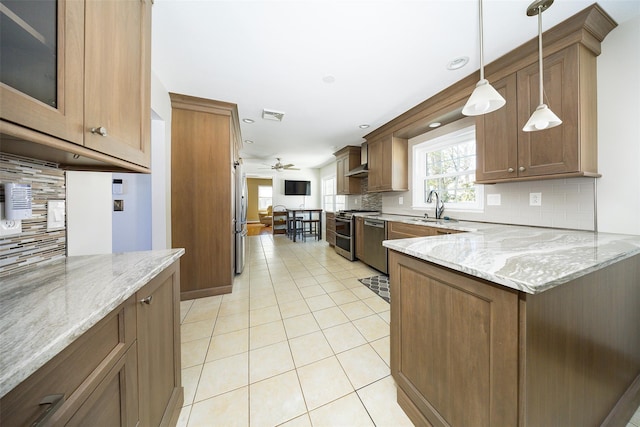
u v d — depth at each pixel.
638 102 1.42
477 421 0.80
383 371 1.43
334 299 2.49
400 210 3.77
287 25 1.47
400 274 1.17
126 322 0.69
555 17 1.42
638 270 1.19
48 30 0.59
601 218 1.58
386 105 2.73
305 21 1.44
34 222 0.89
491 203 2.38
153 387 0.87
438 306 0.96
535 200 1.98
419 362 1.06
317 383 1.34
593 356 0.92
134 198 2.19
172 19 1.40
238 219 3.32
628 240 1.25
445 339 0.93
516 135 1.78
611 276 1.01
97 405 0.57
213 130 2.56
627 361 1.14
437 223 2.49
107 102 0.79
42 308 0.55
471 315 0.82
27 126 0.52
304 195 7.76
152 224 2.15
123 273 0.80
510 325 0.69
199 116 2.50
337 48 1.70
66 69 0.62
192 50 1.70
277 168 6.23
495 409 0.74
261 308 2.29
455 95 2.33
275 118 3.17
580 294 0.85
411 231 2.73
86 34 0.70
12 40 0.55
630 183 1.46
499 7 1.34
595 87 1.55
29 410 0.40
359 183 4.94
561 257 0.89
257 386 1.32
